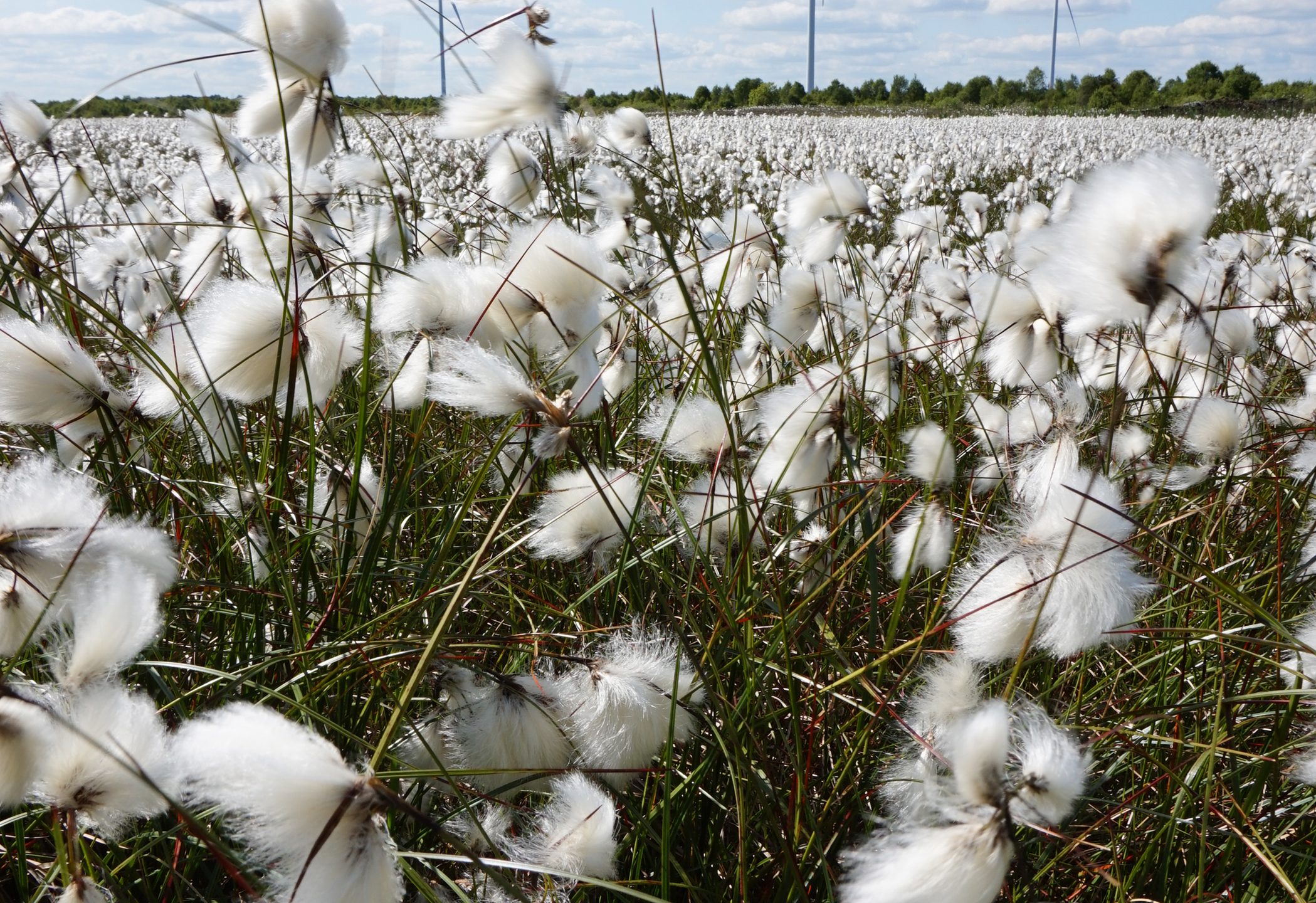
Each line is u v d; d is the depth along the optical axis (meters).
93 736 1.06
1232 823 1.55
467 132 2.34
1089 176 1.45
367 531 2.23
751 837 1.80
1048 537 1.41
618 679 1.45
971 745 1.01
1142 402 3.30
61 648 1.20
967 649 1.43
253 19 2.16
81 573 1.22
